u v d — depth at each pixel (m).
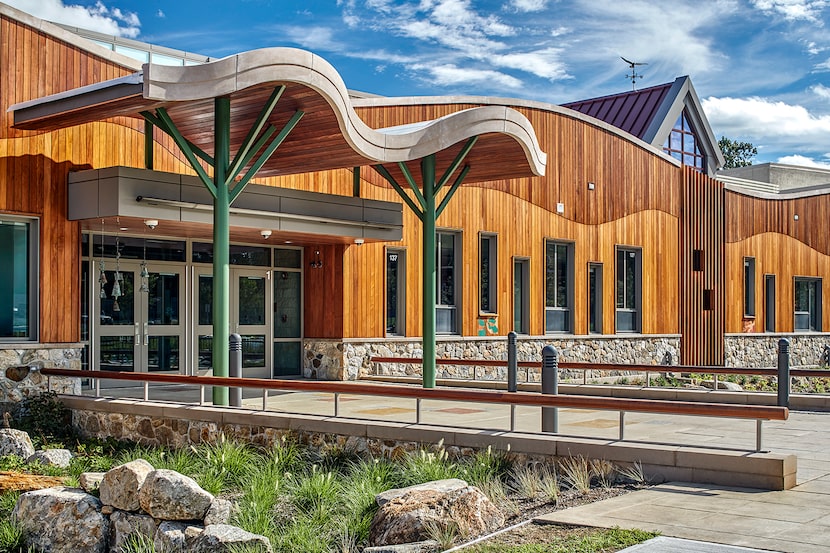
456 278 21.61
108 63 15.30
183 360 17.64
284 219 15.91
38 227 14.23
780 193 33.94
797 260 32.72
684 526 7.06
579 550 6.36
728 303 29.66
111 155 15.33
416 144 14.20
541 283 23.45
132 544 8.35
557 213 23.95
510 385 14.71
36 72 14.25
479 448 10.14
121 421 13.37
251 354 18.89
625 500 8.10
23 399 13.98
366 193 19.88
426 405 15.43
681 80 32.88
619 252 26.02
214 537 7.62
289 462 10.98
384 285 20.16
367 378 19.52
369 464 10.30
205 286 18.00
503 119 14.87
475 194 21.86
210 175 16.86
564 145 24.20
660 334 26.80
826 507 7.72
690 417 14.13
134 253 16.84
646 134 31.70
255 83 11.32
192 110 12.73
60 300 14.47
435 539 7.05
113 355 16.56
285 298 19.59
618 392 17.56
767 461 8.50
